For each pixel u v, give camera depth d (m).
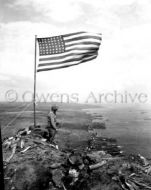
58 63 8.29
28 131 9.98
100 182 6.07
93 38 8.04
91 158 7.14
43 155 7.66
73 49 8.17
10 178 6.27
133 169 6.96
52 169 6.69
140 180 6.33
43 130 10.25
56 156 7.75
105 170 6.57
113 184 5.98
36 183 6.16
